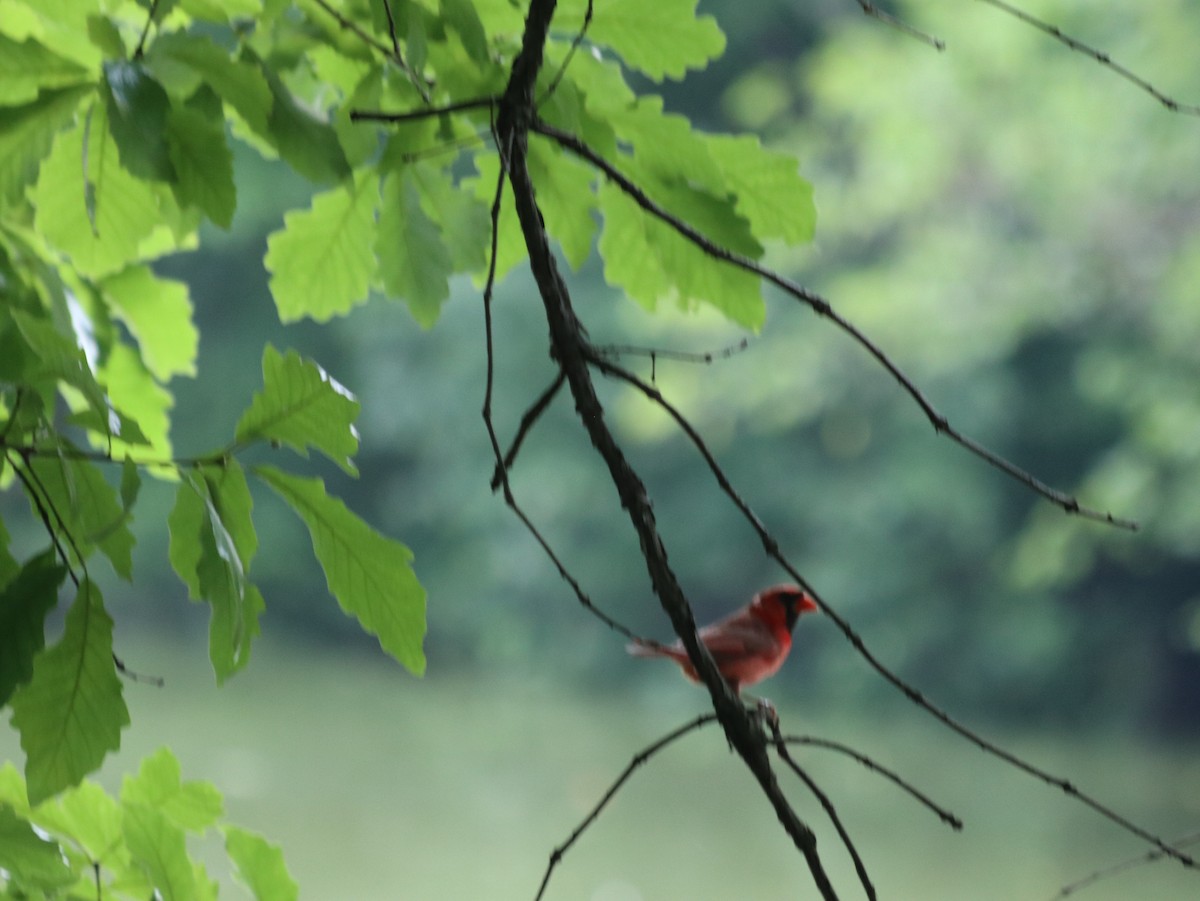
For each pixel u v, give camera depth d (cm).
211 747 1567
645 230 302
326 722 1770
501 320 2170
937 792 1678
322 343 2342
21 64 252
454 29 262
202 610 2309
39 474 225
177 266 2320
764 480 2205
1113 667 2155
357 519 230
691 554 2255
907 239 2041
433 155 290
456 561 2364
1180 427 1758
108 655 219
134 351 341
